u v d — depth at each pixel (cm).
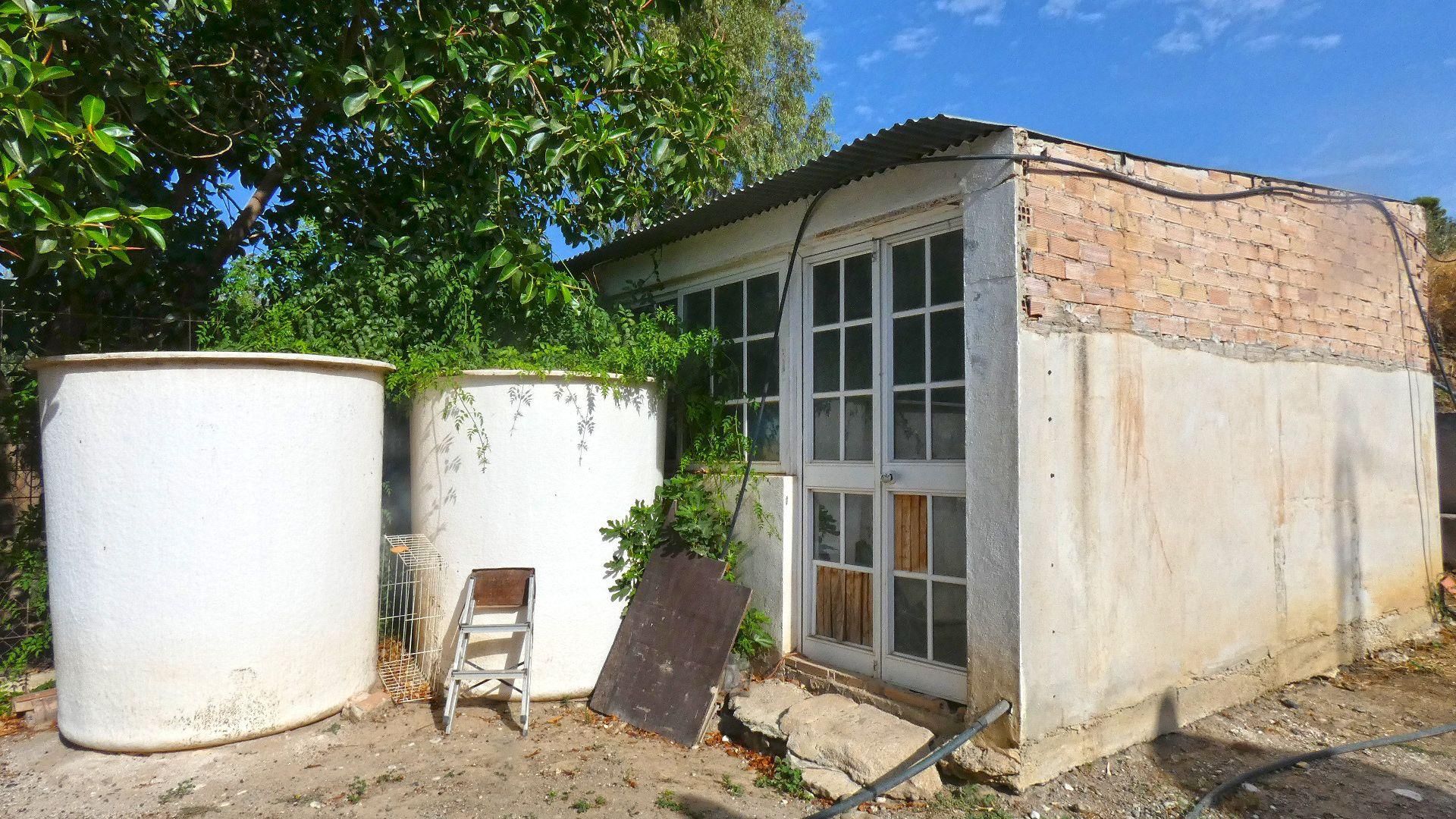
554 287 540
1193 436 473
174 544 409
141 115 519
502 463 502
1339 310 578
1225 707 486
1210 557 480
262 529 426
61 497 421
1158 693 448
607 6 644
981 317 406
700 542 535
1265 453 518
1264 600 512
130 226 434
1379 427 604
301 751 423
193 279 617
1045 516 394
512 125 532
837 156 442
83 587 414
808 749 409
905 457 466
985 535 397
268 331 503
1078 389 414
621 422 532
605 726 477
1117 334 435
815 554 517
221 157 634
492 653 499
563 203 688
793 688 484
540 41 620
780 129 1490
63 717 430
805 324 529
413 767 409
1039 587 390
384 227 656
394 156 676
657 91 643
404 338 555
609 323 583
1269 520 517
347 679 470
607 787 394
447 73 610
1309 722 475
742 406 573
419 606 516
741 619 472
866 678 468
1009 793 380
